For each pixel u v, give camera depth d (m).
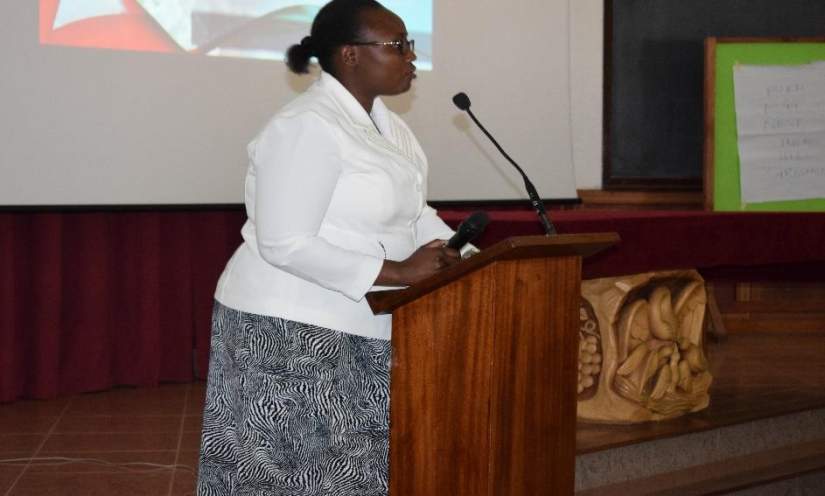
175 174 4.18
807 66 5.04
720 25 5.42
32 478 3.19
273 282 1.82
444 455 1.74
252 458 1.83
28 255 4.28
